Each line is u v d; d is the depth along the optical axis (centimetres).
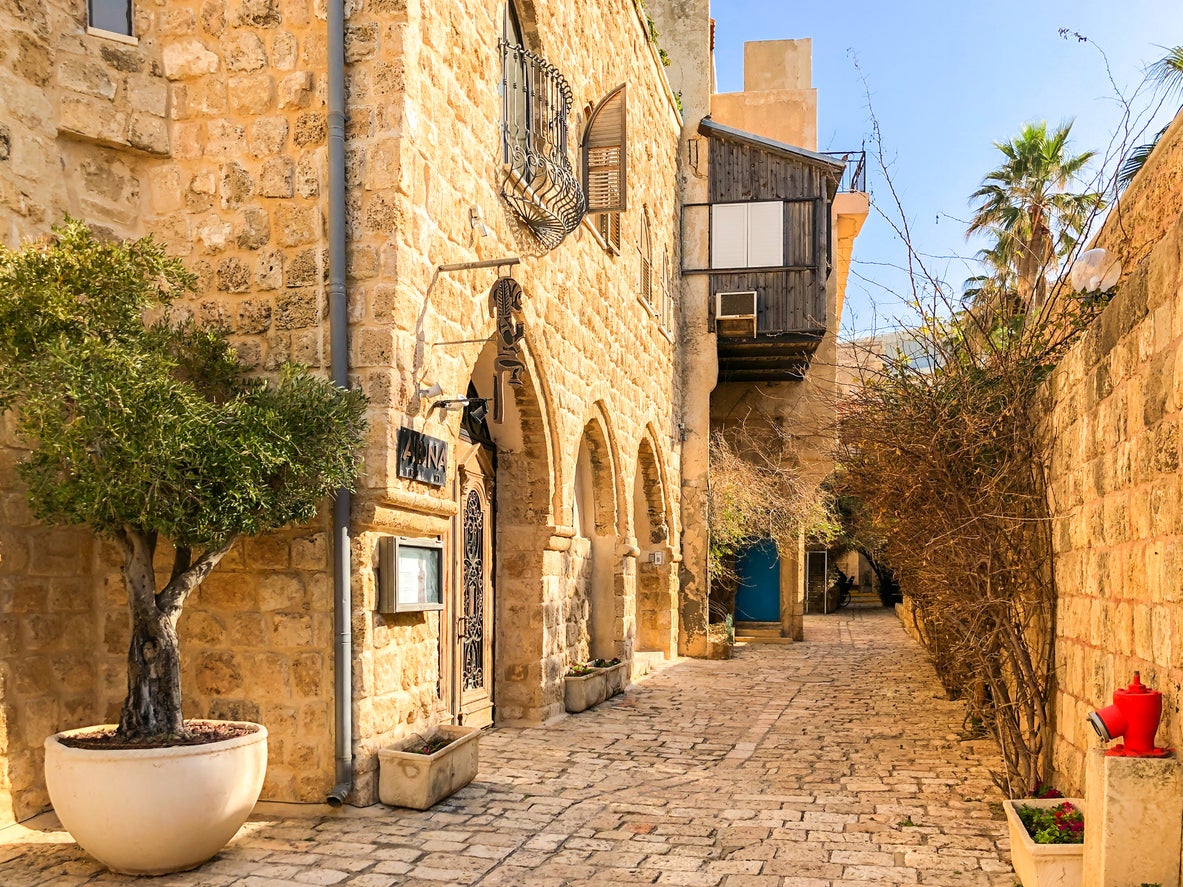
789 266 1647
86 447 438
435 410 623
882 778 694
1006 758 587
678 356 1641
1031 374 645
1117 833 366
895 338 780
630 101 1262
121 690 572
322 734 557
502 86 766
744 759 762
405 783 577
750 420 1895
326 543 562
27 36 540
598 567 1217
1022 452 629
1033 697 586
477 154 702
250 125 590
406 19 580
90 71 568
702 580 1619
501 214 752
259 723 563
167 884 448
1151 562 414
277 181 585
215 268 590
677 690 1180
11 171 527
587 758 759
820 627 2220
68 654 552
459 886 455
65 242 465
